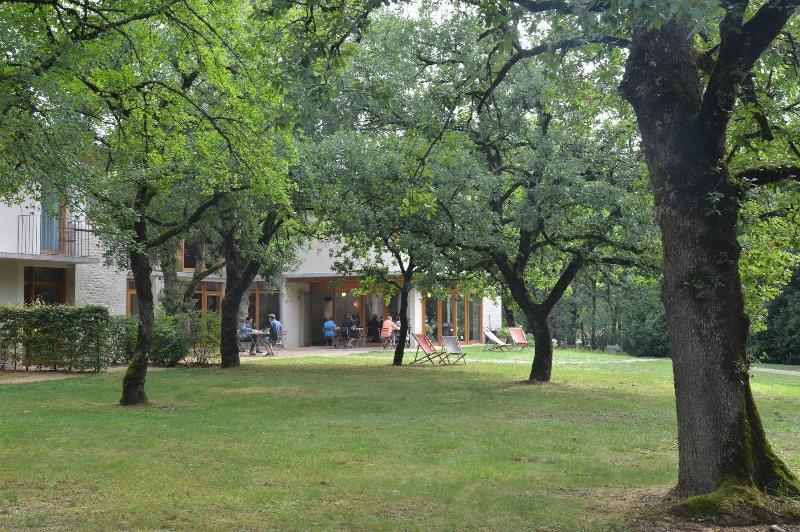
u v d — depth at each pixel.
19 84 8.61
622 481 7.58
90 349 21.20
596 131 16.16
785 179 6.70
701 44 8.48
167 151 13.06
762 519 5.74
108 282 29.84
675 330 6.38
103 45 10.48
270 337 32.47
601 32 7.34
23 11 9.49
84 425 10.83
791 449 9.34
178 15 11.29
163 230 19.66
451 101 9.84
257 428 10.77
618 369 24.02
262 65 11.29
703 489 6.13
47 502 6.50
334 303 40.50
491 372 22.02
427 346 26.16
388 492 6.98
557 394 15.82
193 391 16.14
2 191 9.59
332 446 9.33
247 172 13.53
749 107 7.58
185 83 12.90
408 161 12.22
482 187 15.63
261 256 22.28
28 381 18.23
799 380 20.41
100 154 13.39
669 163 6.43
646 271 16.97
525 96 16.38
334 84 9.12
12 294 25.92
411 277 24.98
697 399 6.20
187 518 6.02
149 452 8.83
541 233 18.20
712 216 6.28
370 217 17.48
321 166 17.94
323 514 6.19
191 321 24.36
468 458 8.67
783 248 12.12
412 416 12.34
